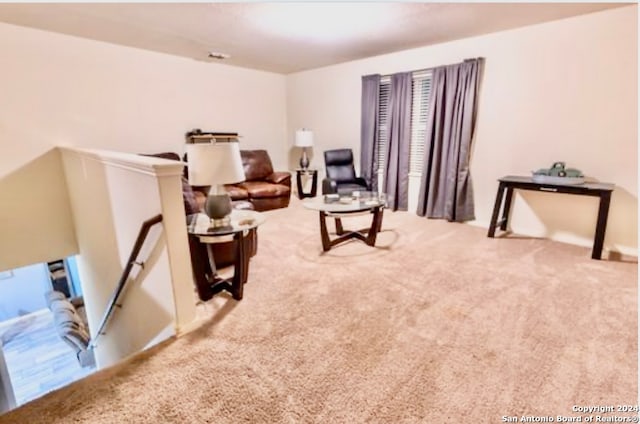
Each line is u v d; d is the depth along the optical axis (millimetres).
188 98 4984
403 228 4090
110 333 3498
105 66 4113
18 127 3582
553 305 2254
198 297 2391
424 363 1707
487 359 1727
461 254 3217
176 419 1394
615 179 3180
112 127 4285
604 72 3096
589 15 3092
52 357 5016
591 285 2541
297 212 4980
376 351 1809
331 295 2441
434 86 4180
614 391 1500
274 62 5188
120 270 2771
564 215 3547
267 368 1690
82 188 3340
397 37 3834
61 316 5117
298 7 2920
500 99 3775
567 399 1462
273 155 6367
